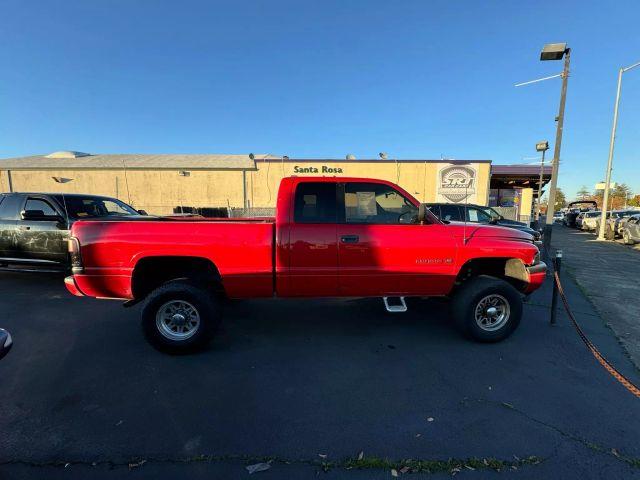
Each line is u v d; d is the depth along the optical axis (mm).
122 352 4109
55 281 7645
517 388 3367
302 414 2945
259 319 5219
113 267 3947
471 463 2389
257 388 3352
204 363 3844
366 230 4125
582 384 3453
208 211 24750
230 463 2383
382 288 4223
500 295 4270
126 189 25031
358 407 3047
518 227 10727
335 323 5074
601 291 7266
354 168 23672
